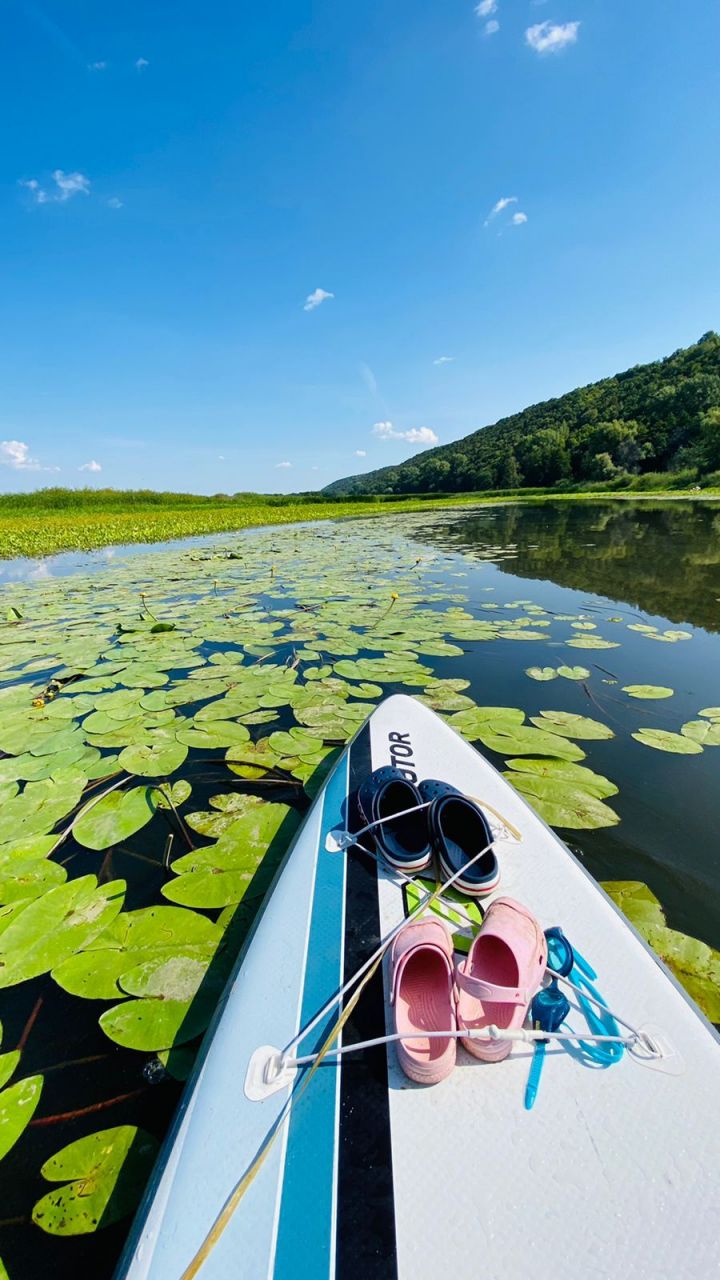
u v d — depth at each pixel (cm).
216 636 383
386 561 756
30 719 252
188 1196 72
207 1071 88
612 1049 84
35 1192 85
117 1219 81
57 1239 80
